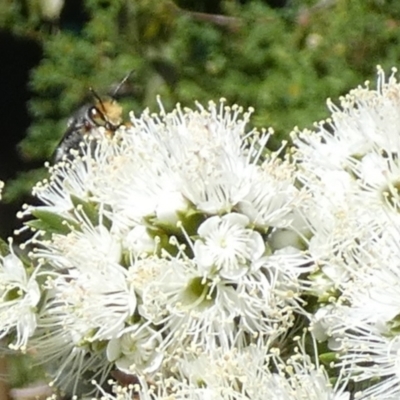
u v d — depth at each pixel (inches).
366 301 9.9
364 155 10.5
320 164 10.5
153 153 10.4
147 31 21.7
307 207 10.3
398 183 10.3
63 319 10.4
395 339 9.9
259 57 21.5
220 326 10.1
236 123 10.6
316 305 10.2
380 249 10.0
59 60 21.3
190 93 20.5
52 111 21.2
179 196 10.2
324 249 10.1
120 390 10.1
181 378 10.1
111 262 10.2
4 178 23.2
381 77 10.8
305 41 21.6
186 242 10.2
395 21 21.4
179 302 10.1
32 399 11.9
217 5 22.9
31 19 22.0
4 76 24.2
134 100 20.2
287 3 22.7
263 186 10.3
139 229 10.3
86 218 10.5
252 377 10.0
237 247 10.1
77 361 10.5
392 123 10.5
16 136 23.7
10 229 19.5
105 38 21.6
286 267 10.2
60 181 10.8
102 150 10.7
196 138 10.4
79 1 23.2
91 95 15.6
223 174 10.2
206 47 21.6
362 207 10.2
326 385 10.0
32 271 10.5
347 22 21.3
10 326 10.4
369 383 10.1
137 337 10.2
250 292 10.1
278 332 10.1
